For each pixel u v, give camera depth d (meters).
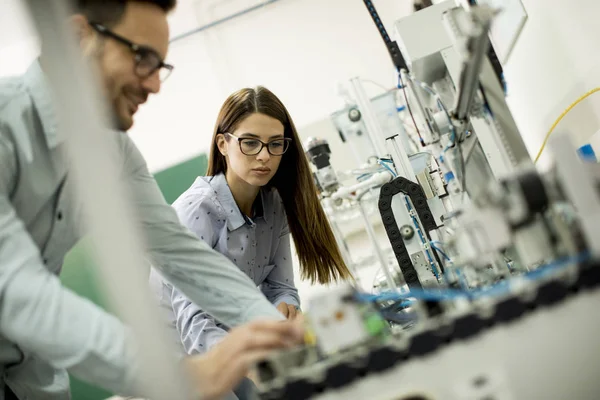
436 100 1.72
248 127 1.62
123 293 0.54
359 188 2.00
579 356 0.63
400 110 2.35
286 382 0.63
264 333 0.72
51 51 0.53
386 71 4.02
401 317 1.00
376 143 2.09
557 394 0.62
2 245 0.72
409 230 1.72
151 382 0.56
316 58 4.08
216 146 1.78
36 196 0.95
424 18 1.75
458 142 1.38
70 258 2.82
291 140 1.75
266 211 1.82
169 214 1.22
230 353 0.70
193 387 0.67
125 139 1.16
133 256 0.54
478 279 0.85
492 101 1.10
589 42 1.76
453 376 0.62
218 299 1.16
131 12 0.91
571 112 2.00
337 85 2.35
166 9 1.00
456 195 1.50
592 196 0.65
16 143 0.90
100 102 0.58
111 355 0.68
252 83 4.09
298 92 4.06
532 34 2.19
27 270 0.71
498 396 0.62
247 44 4.13
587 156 1.46
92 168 0.54
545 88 2.24
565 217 0.69
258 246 1.80
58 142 0.93
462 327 0.63
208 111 4.10
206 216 1.66
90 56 0.88
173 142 4.09
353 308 0.68
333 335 0.67
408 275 1.55
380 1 4.09
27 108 0.93
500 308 0.64
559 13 1.88
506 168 1.09
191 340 1.49
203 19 4.11
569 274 0.65
